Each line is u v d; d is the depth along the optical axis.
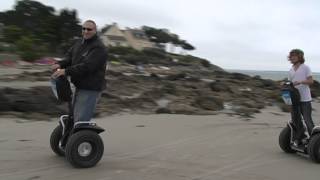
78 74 6.98
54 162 7.38
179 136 10.41
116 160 7.77
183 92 22.14
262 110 18.41
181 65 75.38
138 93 20.56
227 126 12.48
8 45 57.41
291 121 8.78
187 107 16.44
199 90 24.12
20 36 66.31
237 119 14.38
